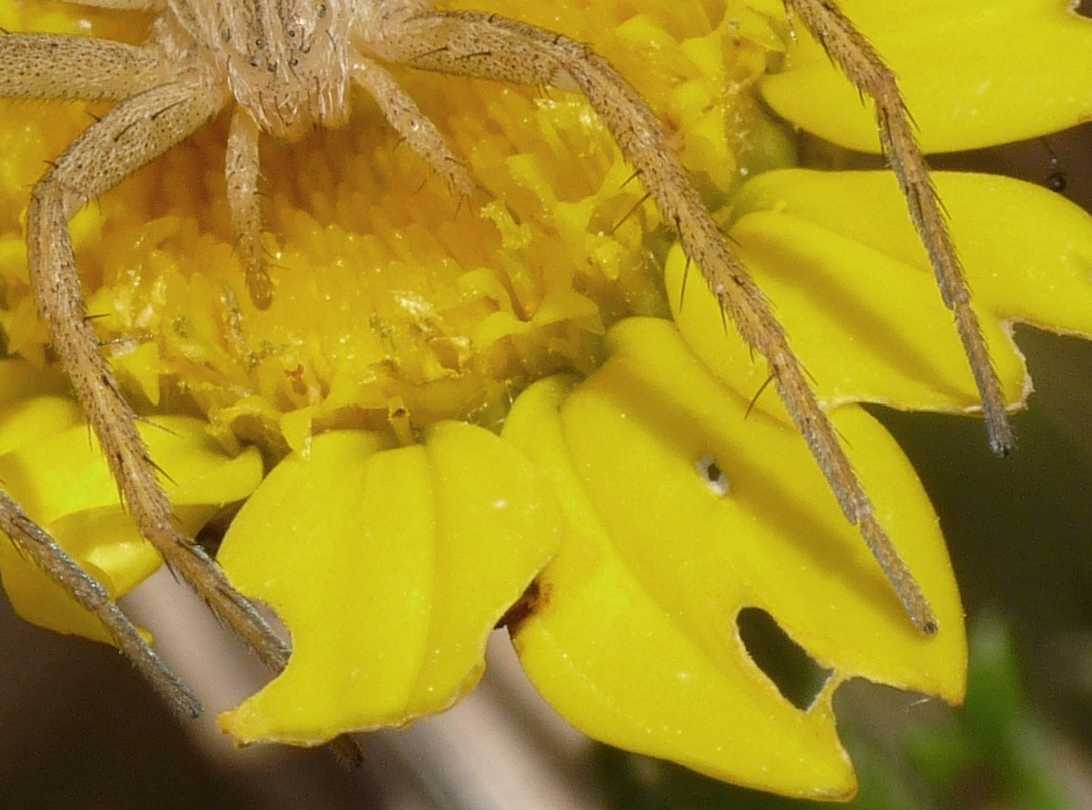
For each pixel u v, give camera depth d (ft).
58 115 0.15
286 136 0.15
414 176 0.15
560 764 0.18
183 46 0.15
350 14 0.15
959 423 0.15
